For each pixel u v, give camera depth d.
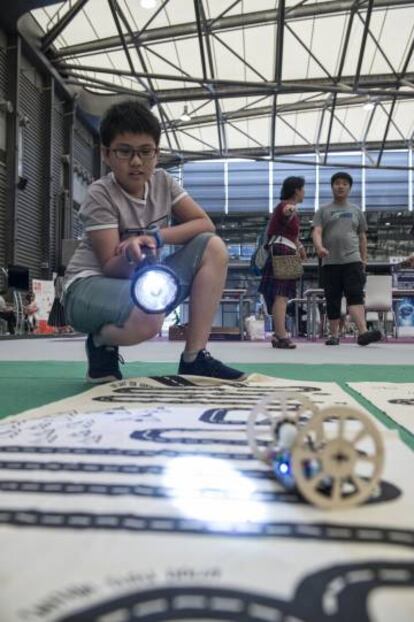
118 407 1.25
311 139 13.15
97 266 1.72
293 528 0.52
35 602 0.39
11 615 0.37
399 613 0.38
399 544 0.49
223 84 9.28
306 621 0.37
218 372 1.75
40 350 4.18
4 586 0.41
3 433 0.93
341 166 12.62
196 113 11.82
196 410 1.20
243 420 1.07
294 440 0.60
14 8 7.41
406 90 10.39
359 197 13.91
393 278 8.11
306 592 0.40
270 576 0.43
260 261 4.25
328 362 2.91
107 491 0.63
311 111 11.81
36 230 9.06
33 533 0.51
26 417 1.09
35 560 0.45
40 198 9.20
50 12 8.21
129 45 8.80
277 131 12.73
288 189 4.02
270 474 0.69
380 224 13.35
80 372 2.30
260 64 9.80
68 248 8.55
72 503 0.59
